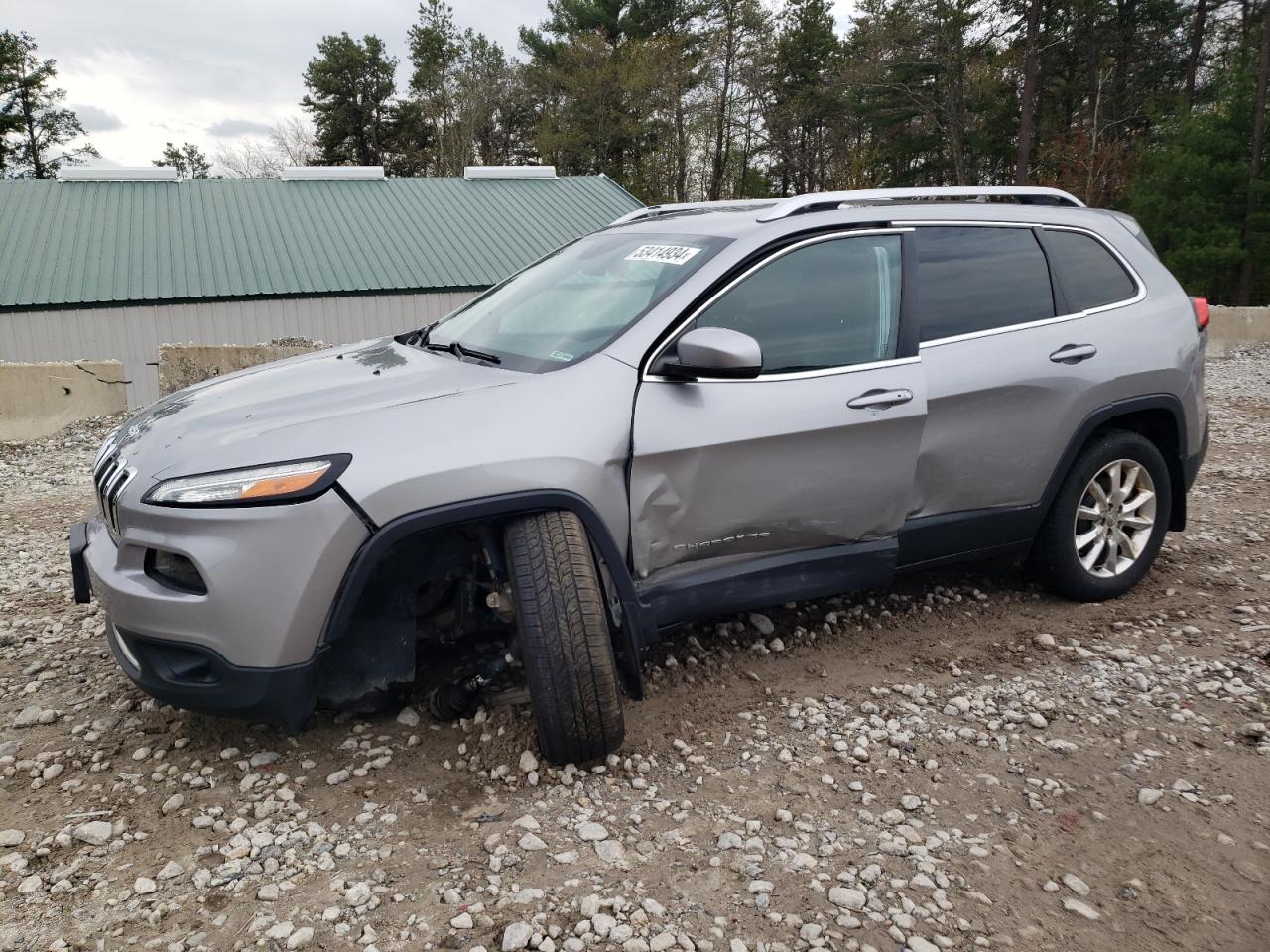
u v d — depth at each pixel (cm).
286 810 274
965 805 281
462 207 2458
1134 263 437
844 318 351
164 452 282
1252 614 422
